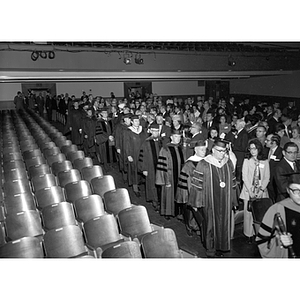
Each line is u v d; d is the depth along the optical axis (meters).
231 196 4.30
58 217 4.06
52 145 7.93
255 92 20.28
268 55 16.70
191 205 4.37
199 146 4.82
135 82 21.53
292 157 4.26
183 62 14.89
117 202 4.56
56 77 12.92
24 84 19.34
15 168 6.00
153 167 6.05
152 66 14.34
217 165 4.29
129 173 6.84
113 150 8.47
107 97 21.00
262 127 5.85
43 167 5.91
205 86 22.98
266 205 4.06
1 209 4.34
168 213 5.47
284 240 3.07
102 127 8.47
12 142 8.33
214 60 15.50
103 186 5.18
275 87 18.89
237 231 5.12
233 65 15.08
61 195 4.80
